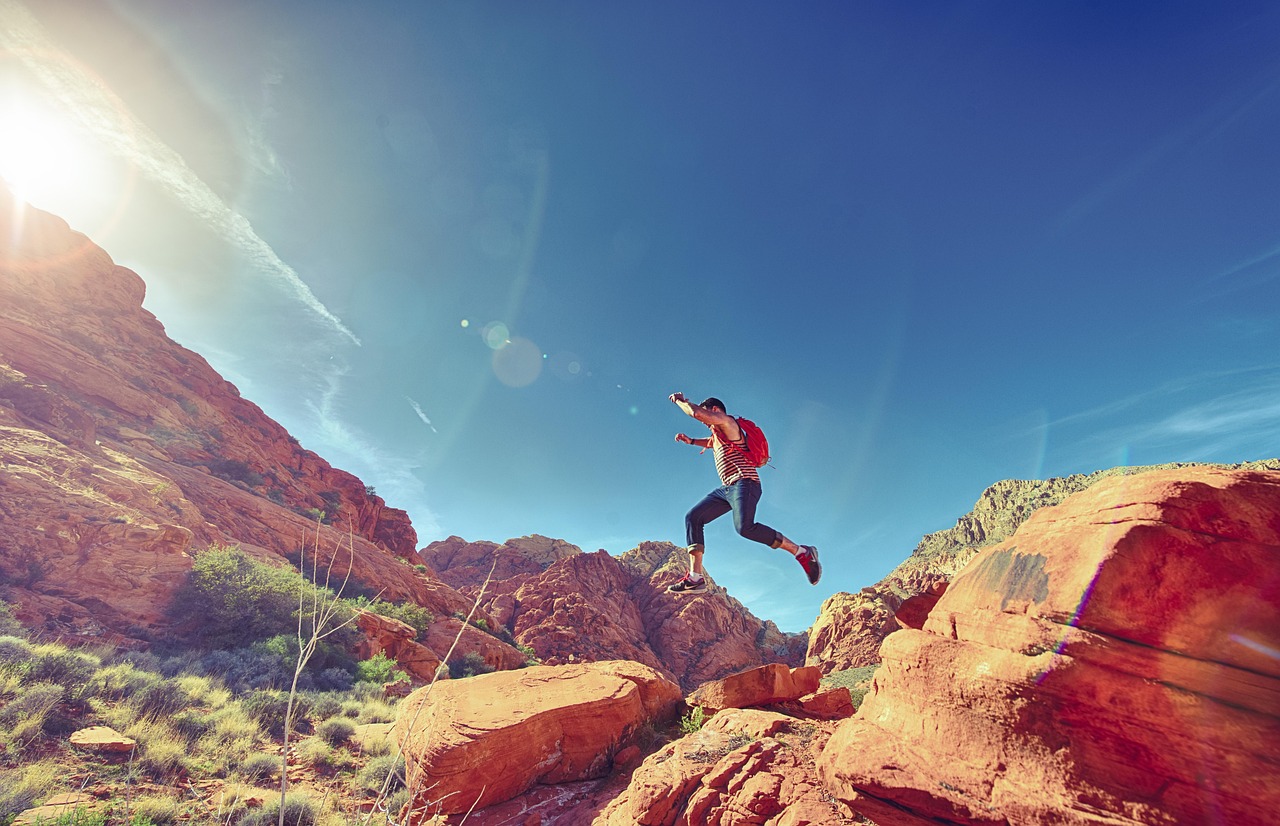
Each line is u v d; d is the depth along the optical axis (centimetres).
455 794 763
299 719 1184
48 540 1898
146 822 607
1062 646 315
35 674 952
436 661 3058
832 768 451
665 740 1012
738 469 411
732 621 10750
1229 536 286
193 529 2688
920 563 13100
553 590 9231
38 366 3719
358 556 4594
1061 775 302
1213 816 255
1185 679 279
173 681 1144
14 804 588
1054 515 375
